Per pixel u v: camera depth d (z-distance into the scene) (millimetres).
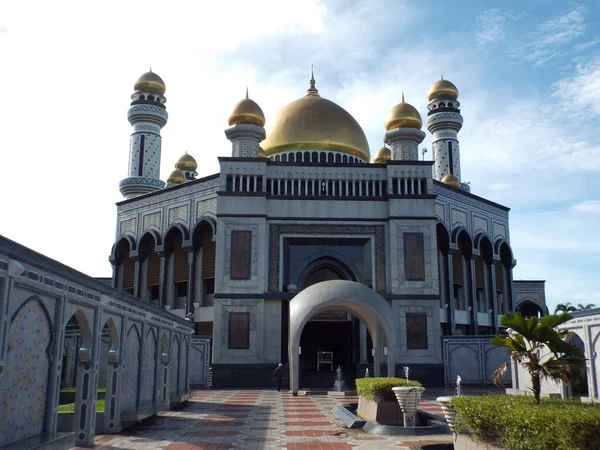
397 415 11727
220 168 25906
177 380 16703
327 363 30172
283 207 25734
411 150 27984
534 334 7758
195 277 30500
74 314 9438
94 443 9812
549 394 13609
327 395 20219
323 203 25828
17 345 7234
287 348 24656
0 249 6555
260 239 25078
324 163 26312
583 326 12812
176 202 32375
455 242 32406
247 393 21188
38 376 7863
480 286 34312
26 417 7527
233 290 24609
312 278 26500
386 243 25625
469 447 7508
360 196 25922
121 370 11258
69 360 21219
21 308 7324
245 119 28375
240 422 12773
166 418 13500
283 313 24938
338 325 28516
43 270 7777
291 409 15523
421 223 25562
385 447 9531
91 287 9578
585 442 5438
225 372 23922
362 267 25750
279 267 25203
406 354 24344
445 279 31609
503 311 35844
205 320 29359
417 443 9883
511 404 6746
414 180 26125
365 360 24766
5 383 6938
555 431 5621
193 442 10047
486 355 24469
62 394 16047
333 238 25625
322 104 32969
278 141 31828
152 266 32969
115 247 34375
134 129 40656
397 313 24719
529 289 41469
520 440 6133
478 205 35219
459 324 32188
